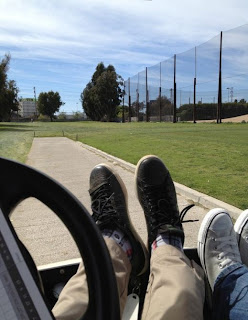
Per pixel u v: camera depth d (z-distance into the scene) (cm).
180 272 114
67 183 523
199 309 105
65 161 780
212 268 132
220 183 436
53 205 63
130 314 121
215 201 360
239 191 393
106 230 139
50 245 280
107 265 64
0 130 2797
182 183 448
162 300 105
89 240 63
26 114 9975
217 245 137
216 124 2570
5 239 58
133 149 900
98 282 64
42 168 679
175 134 1433
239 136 1239
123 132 1831
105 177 169
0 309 55
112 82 6006
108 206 148
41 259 254
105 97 6016
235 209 332
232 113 3659
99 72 6538
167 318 100
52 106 8594
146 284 144
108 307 63
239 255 139
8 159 62
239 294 110
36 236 301
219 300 115
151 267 125
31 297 57
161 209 157
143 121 4012
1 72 3988
